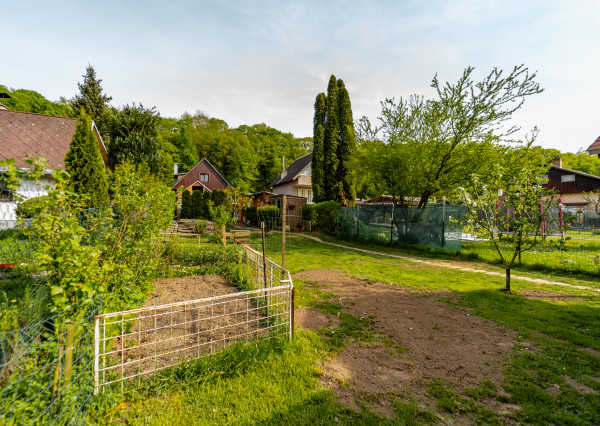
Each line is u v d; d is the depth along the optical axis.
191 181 33.41
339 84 21.11
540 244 6.07
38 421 1.81
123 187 4.92
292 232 20.12
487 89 11.27
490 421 2.44
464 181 12.16
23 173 2.13
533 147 11.71
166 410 2.45
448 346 3.76
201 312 4.54
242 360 3.11
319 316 4.81
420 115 13.23
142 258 5.23
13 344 1.99
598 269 7.49
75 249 2.26
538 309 5.11
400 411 2.54
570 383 2.97
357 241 16.03
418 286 6.68
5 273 2.77
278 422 2.37
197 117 59.22
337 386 2.91
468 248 12.11
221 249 9.02
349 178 20.06
